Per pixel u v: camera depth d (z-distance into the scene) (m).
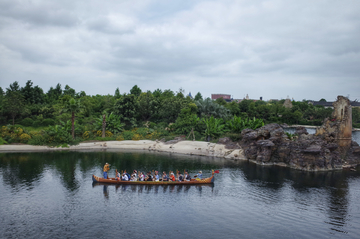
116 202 27.73
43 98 100.25
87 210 25.53
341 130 46.62
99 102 112.50
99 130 71.56
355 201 28.30
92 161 46.81
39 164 43.56
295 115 127.19
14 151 55.31
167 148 61.22
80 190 31.22
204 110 88.12
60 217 23.83
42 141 59.88
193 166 44.22
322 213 25.25
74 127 66.69
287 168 43.19
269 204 27.56
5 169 39.84
